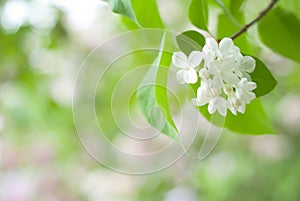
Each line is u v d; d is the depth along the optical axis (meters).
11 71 1.39
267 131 0.66
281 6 0.73
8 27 1.26
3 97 1.45
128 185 1.61
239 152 1.83
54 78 1.48
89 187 1.60
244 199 1.82
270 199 1.85
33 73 1.42
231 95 0.51
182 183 1.69
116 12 0.56
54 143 1.57
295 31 0.73
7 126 1.51
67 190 1.58
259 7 0.72
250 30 0.71
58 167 1.58
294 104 1.67
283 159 1.85
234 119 0.65
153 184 1.66
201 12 0.63
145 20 0.58
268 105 1.67
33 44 1.35
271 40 0.73
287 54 0.74
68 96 1.49
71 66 1.46
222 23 0.67
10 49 1.31
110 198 1.61
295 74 1.45
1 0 1.22
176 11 1.39
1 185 1.54
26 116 1.50
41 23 1.29
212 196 1.77
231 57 0.51
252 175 1.84
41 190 1.55
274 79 0.58
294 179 1.85
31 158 1.56
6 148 1.54
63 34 1.35
